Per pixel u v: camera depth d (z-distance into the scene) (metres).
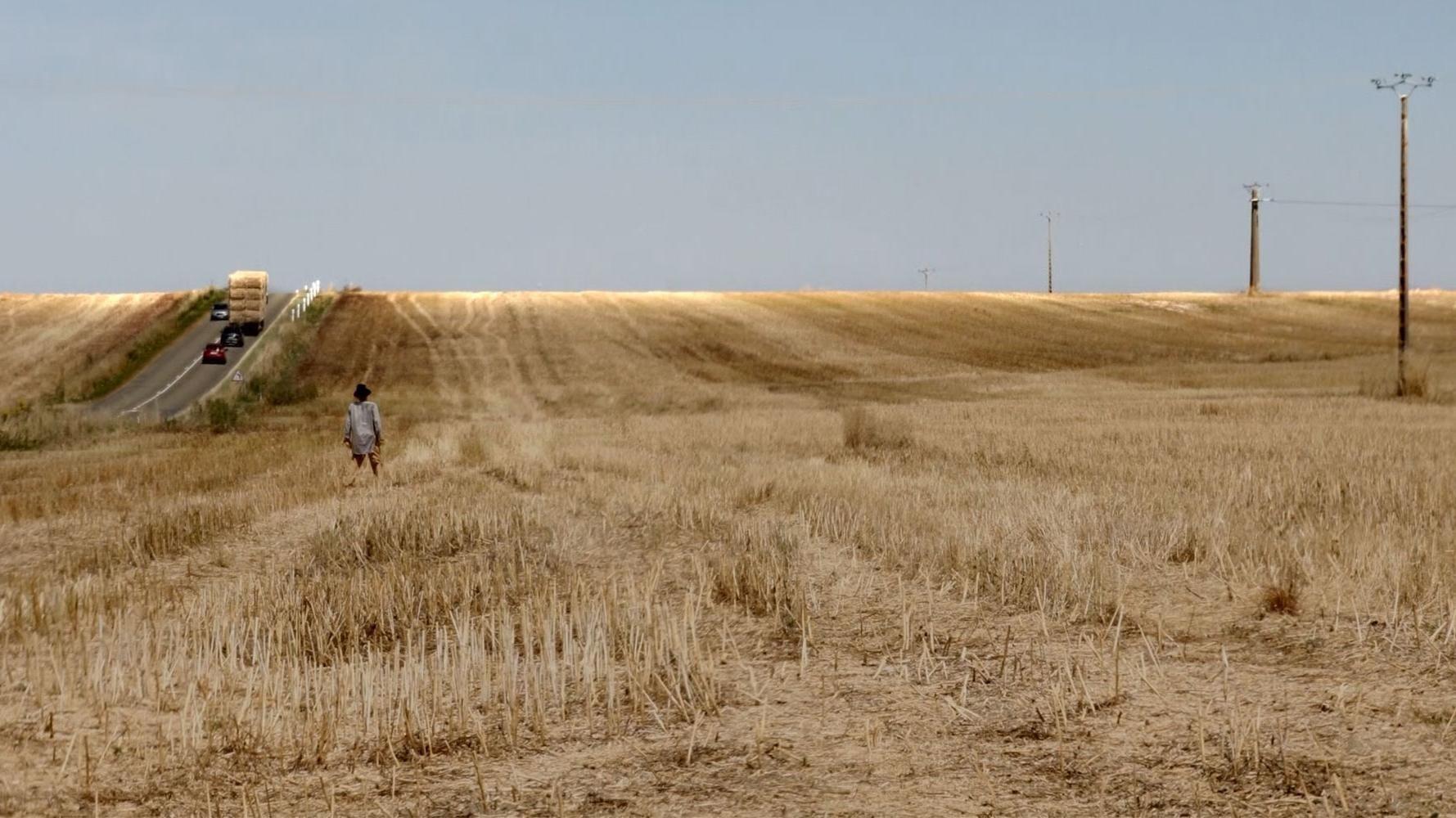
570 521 14.12
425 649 8.70
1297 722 6.31
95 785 5.99
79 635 9.08
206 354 71.56
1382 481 15.37
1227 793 5.38
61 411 41.50
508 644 7.82
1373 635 7.91
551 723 6.82
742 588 10.16
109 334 82.25
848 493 15.70
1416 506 13.50
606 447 26.44
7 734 6.81
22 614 9.79
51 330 84.25
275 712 7.04
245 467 23.64
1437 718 6.28
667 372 62.62
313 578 11.05
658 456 23.81
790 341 75.25
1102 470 18.70
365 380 61.19
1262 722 6.33
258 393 54.81
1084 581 9.48
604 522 14.24
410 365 66.44
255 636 8.43
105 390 62.22
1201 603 9.22
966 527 11.70
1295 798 5.29
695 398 51.34
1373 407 35.50
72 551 13.70
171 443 33.72
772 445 27.14
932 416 35.81
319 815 5.54
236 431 40.16
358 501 17.31
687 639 8.48
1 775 6.14
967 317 88.88
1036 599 9.34
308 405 51.72
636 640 8.20
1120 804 5.32
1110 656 7.82
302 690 7.49
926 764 5.94
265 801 5.75
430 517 13.84
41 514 17.08
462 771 6.08
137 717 7.09
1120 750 6.00
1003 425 30.94
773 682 7.54
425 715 6.96
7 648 8.87
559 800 5.54
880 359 67.94
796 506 15.10
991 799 5.43
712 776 5.87
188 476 21.84
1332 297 104.75
